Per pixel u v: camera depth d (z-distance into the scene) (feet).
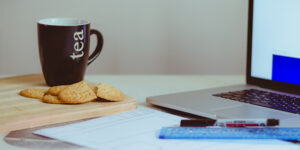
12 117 2.55
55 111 2.66
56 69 3.16
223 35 4.30
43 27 3.10
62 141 2.33
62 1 4.25
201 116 2.76
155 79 3.71
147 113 2.72
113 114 2.76
